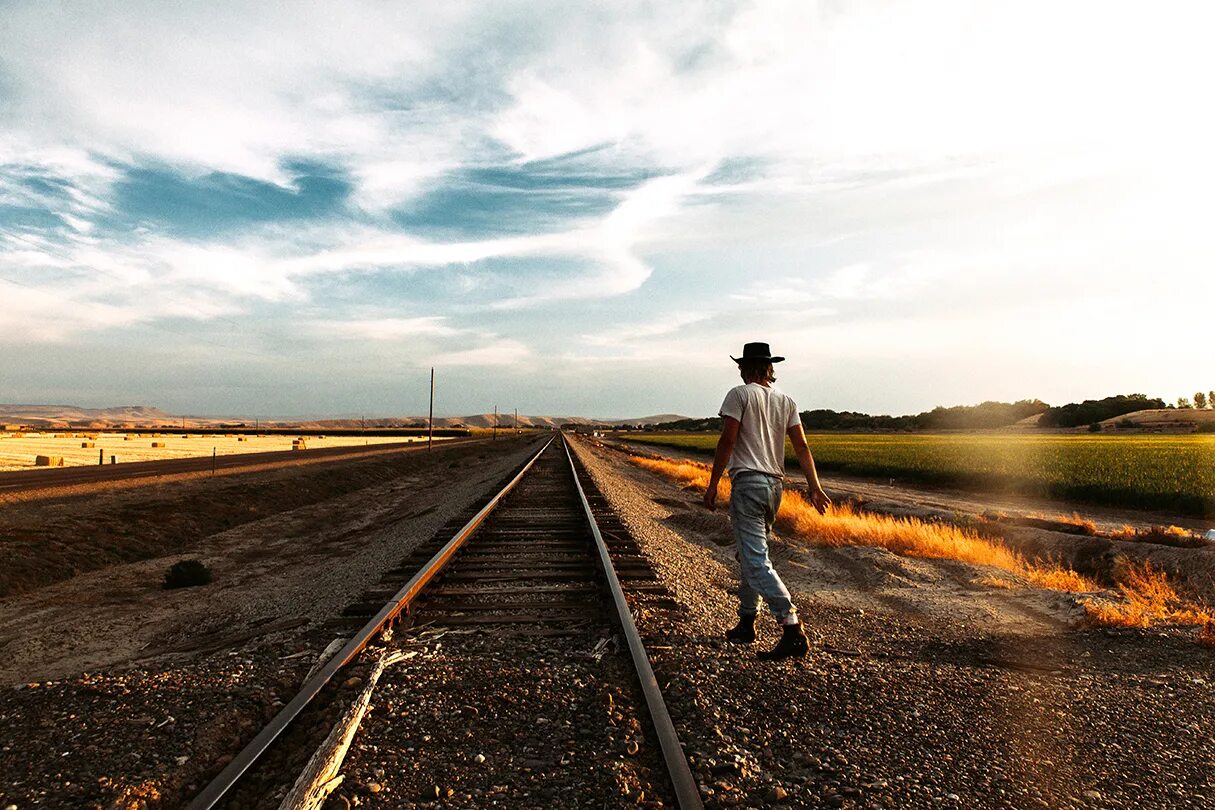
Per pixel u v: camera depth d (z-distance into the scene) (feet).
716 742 9.84
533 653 14.53
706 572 26.73
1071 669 14.07
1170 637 16.34
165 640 23.13
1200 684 12.66
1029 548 40.91
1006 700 11.69
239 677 13.10
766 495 13.50
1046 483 81.92
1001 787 8.71
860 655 14.90
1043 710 11.25
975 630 18.83
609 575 19.97
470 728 10.68
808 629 18.13
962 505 72.64
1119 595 23.20
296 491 79.10
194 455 150.82
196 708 11.56
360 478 102.01
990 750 9.76
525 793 8.76
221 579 35.78
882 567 29.22
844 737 10.12
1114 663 14.70
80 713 11.32
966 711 11.14
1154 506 69.05
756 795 8.51
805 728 10.40
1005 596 24.03
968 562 31.40
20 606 31.53
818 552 33.14
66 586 35.86
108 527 47.44
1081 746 9.91
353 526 57.41
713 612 18.94
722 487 69.31
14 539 40.14
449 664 13.51
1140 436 295.69
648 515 46.83
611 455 179.73
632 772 9.10
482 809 8.39
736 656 13.99
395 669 13.24
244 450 183.11
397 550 32.35
